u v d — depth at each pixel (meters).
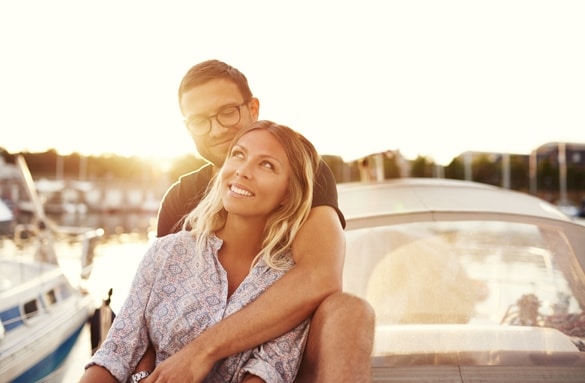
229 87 2.31
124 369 1.65
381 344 1.88
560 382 1.71
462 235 2.44
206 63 2.36
